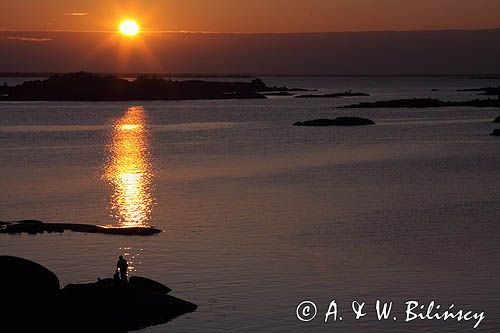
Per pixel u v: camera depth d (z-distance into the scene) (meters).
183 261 59.66
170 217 78.69
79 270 57.50
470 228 72.56
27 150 157.88
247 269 57.06
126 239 67.75
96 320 44.94
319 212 81.31
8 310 44.47
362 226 73.50
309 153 148.25
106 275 55.94
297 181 107.12
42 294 45.88
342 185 102.81
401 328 45.31
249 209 83.25
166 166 127.69
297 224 74.44
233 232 70.81
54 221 78.25
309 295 50.75
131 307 46.50
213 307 48.34
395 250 63.25
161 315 46.47
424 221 76.19
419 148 157.25
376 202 88.19
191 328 44.97
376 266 57.94
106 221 77.38
